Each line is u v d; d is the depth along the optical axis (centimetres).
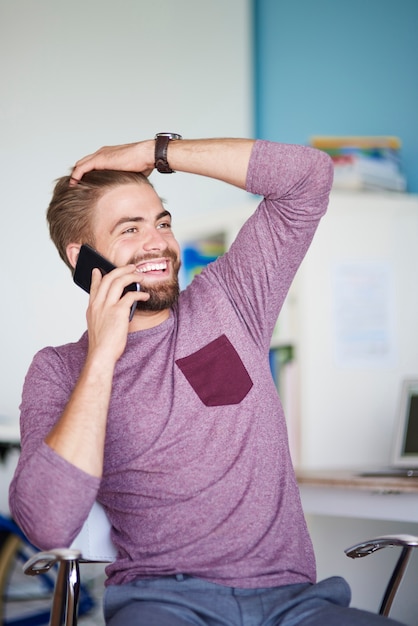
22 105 562
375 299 399
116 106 537
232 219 429
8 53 562
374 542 208
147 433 200
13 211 570
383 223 402
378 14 469
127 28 533
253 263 213
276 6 496
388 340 398
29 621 392
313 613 182
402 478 290
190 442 199
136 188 221
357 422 393
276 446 202
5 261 571
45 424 202
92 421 190
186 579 191
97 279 211
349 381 395
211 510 195
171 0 518
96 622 394
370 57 470
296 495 203
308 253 396
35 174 562
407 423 336
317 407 392
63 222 227
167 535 195
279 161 206
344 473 314
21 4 558
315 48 485
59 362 213
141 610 178
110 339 198
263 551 193
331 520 351
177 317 216
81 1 546
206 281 221
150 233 217
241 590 189
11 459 518
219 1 504
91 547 210
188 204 514
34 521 186
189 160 214
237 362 207
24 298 570
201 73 510
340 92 478
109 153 222
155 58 524
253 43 499
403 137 461
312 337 394
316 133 484
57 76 553
